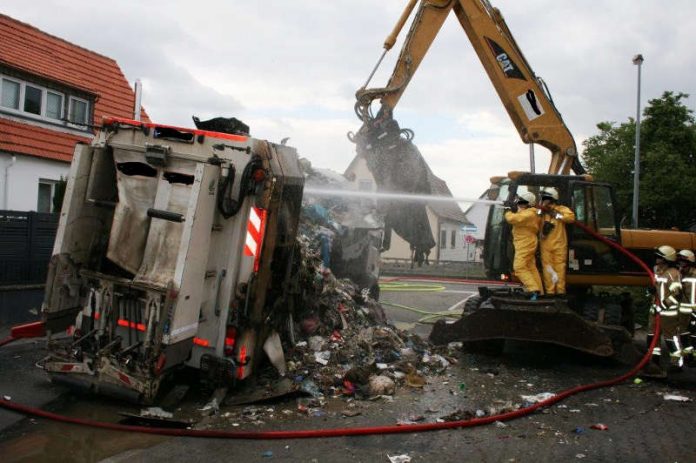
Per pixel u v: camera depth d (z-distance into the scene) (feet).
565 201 32.35
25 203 41.96
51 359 19.35
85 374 18.93
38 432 17.15
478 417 20.21
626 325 34.53
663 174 68.03
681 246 33.91
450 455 16.76
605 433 19.02
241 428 18.16
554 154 36.60
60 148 44.68
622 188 72.08
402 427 18.40
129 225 19.60
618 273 32.50
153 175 19.99
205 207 18.54
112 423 18.04
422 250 35.37
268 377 21.90
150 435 17.33
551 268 30.37
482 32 35.45
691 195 67.26
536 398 22.74
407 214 35.06
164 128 19.83
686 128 71.26
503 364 28.63
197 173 18.31
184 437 17.28
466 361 28.89
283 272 22.79
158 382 18.19
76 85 46.78
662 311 26.55
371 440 17.67
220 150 19.66
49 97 45.27
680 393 24.23
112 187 20.94
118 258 19.53
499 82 35.81
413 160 34.40
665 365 27.76
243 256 19.85
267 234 20.30
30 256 31.53
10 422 17.79
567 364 29.37
